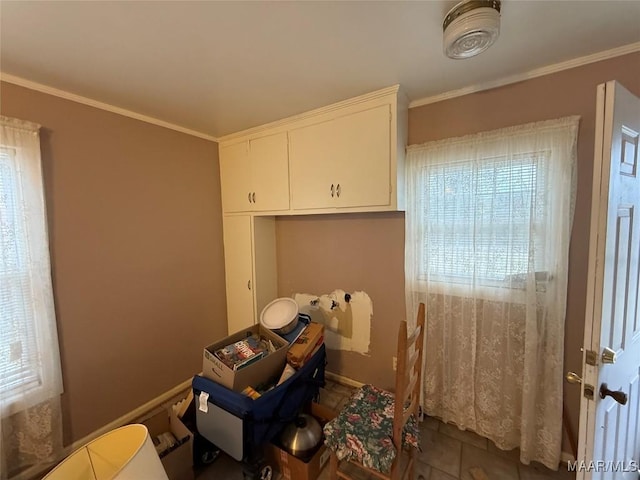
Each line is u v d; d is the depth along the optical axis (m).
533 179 1.56
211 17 1.11
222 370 1.65
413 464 1.53
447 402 1.94
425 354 1.96
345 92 1.78
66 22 1.12
